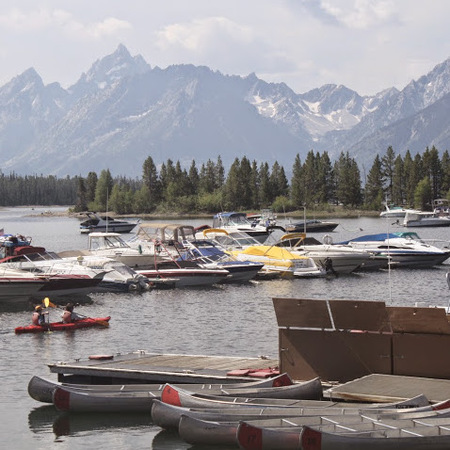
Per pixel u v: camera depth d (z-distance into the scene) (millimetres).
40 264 95188
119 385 43531
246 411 37062
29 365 55312
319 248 124188
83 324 70750
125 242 122625
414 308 40094
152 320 74812
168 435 39562
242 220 193125
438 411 35281
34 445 38438
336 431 33781
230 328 69688
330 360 42312
